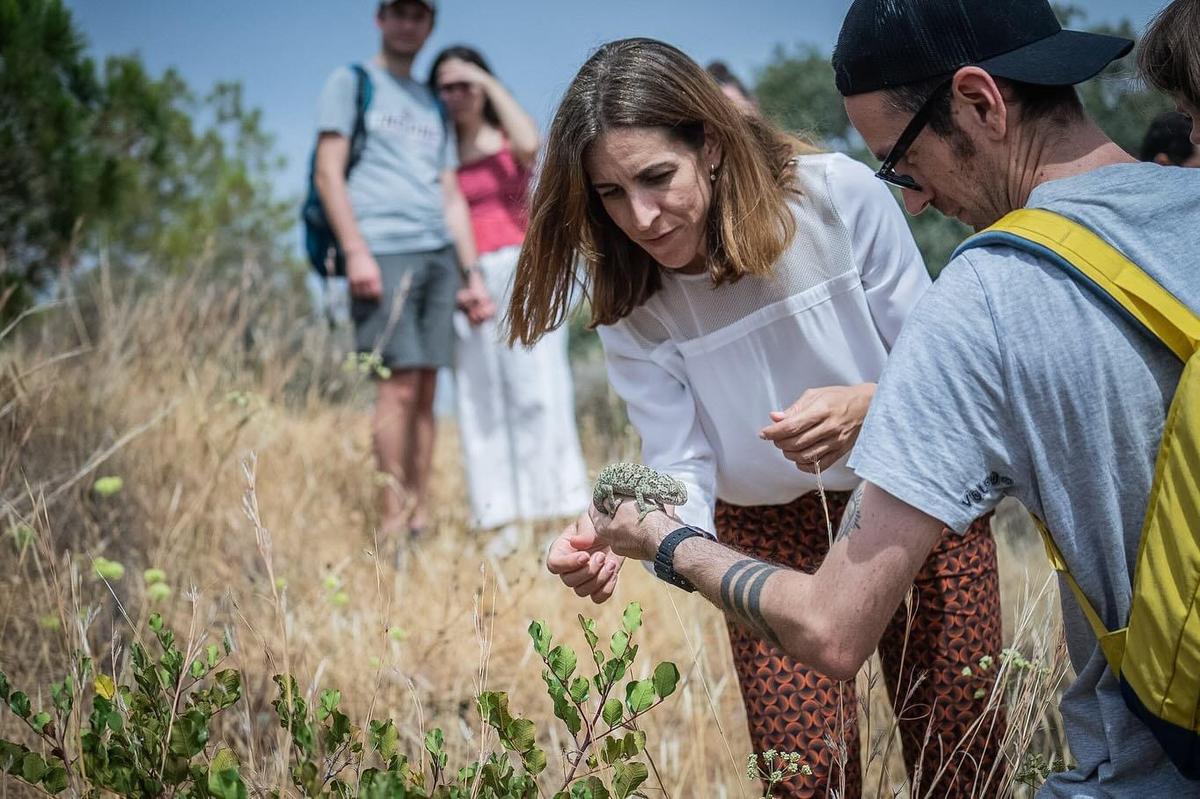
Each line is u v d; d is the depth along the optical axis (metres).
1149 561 1.36
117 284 5.80
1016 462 1.44
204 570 3.54
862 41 1.60
